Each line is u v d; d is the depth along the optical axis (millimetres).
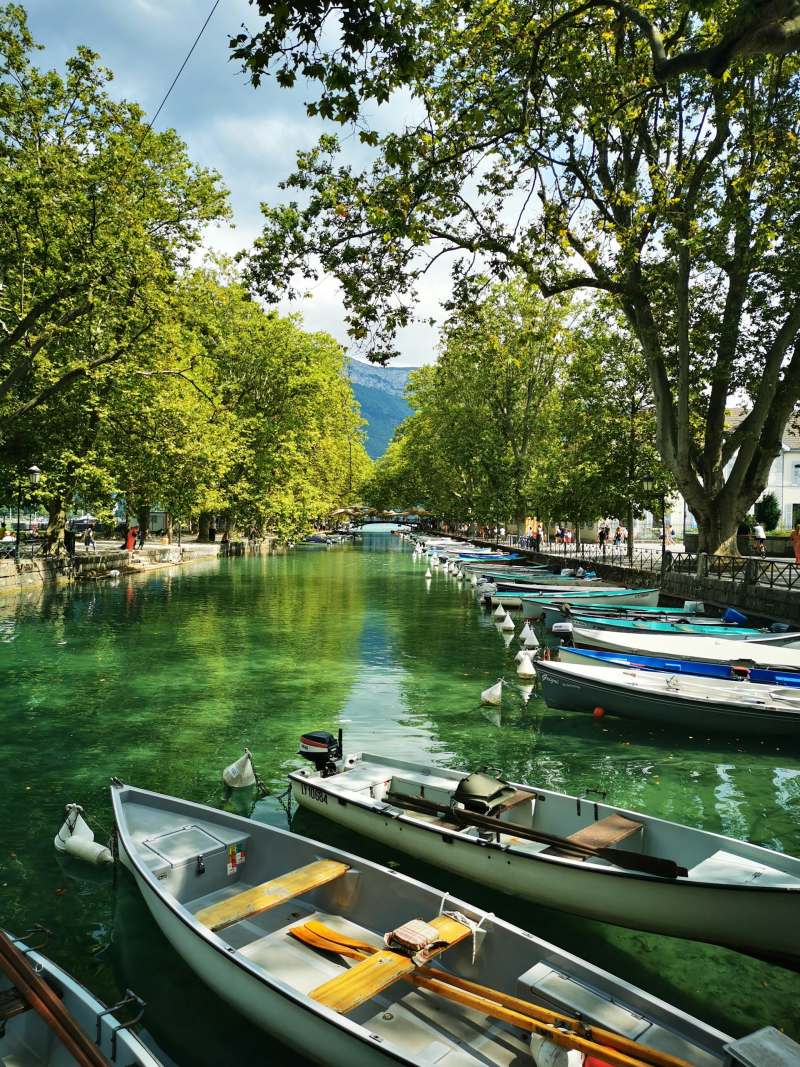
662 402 24625
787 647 16766
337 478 90312
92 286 22953
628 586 32406
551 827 7781
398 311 15875
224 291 51656
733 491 25172
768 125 18609
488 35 13562
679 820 9203
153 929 6375
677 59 8258
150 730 12461
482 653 19859
